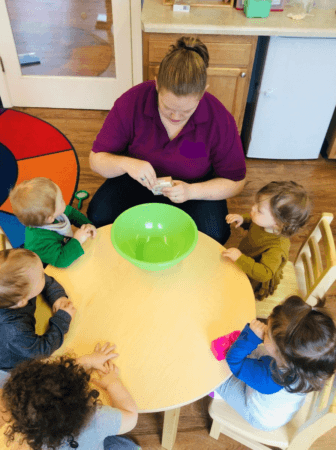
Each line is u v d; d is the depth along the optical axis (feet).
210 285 4.11
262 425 3.71
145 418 5.10
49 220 4.42
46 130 9.81
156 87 4.42
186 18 7.51
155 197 5.64
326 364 3.00
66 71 10.48
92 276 4.18
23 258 3.62
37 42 11.43
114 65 10.82
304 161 9.49
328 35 7.27
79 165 8.92
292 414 3.71
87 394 3.08
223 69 7.95
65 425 2.85
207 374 3.39
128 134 5.29
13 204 4.32
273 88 8.15
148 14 7.57
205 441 4.95
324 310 3.16
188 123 4.85
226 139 5.07
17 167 8.72
